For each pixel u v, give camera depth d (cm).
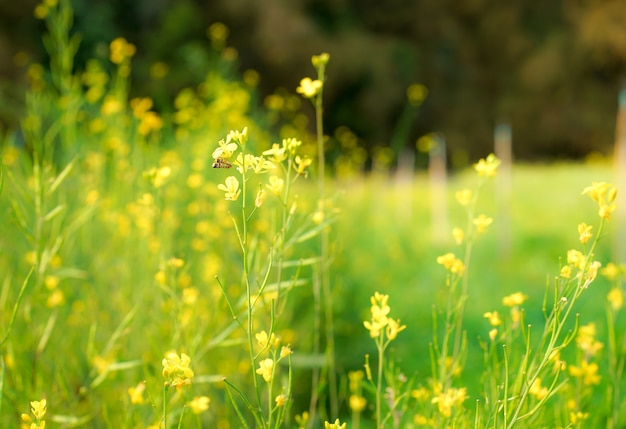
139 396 190
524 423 182
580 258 147
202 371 272
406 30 2302
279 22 2027
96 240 332
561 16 2344
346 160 739
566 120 2300
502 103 2327
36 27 1470
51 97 379
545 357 149
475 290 586
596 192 143
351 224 532
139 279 290
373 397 329
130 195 351
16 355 223
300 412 322
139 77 1500
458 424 181
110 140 387
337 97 2083
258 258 222
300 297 356
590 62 2312
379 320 166
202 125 477
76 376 252
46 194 223
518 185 1161
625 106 629
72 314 284
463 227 878
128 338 269
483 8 2359
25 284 171
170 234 309
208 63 556
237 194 138
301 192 472
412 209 971
